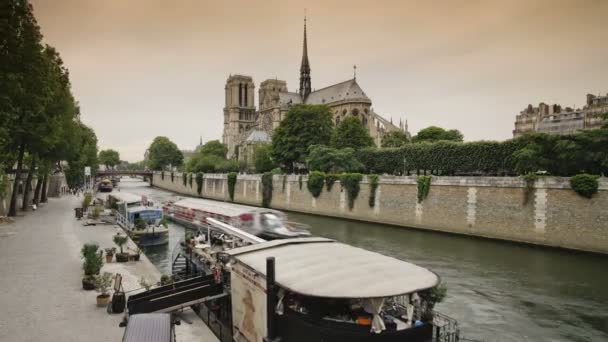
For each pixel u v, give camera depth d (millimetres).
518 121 140625
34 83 28266
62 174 92750
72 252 26156
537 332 18953
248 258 13969
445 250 35688
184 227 44469
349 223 53312
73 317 15234
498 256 33188
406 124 133000
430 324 11711
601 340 18188
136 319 11500
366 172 71250
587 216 33625
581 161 39625
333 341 10984
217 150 144375
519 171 44375
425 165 58500
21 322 14680
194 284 17750
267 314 12148
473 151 51625
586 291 24406
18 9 25406
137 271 22188
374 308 10789
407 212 48719
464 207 42625
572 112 120938
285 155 83188
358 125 82500
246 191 82188
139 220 36875
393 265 12500
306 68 152875
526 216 37562
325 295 10531
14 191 43750
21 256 24812
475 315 20906
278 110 145250
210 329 15578
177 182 123562
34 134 41406
